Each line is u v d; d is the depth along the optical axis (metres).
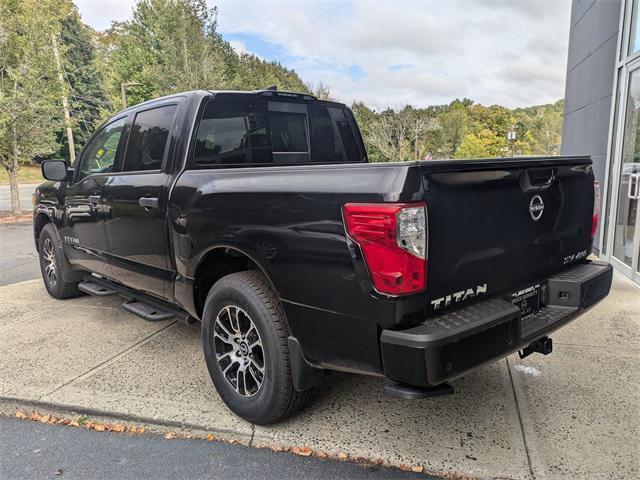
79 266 4.72
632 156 6.43
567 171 2.78
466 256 2.17
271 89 3.72
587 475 2.27
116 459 2.49
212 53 23.70
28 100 15.15
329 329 2.22
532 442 2.53
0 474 2.38
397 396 2.04
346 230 2.08
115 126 4.08
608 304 4.90
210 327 2.85
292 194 2.30
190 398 3.04
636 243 5.79
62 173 4.54
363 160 4.61
